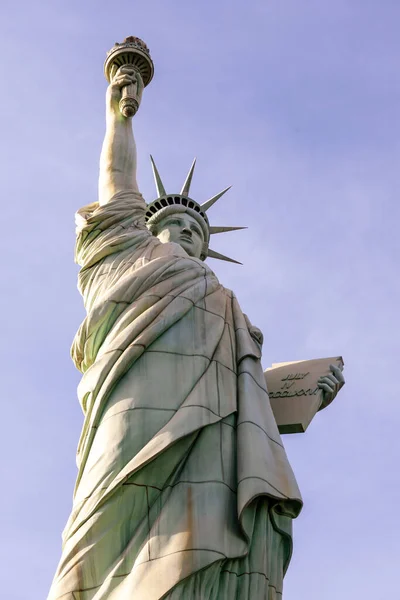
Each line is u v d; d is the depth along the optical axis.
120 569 52.25
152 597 50.44
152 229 71.38
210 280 63.12
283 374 66.38
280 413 63.84
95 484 54.56
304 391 64.69
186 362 58.50
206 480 54.84
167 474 54.66
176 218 71.19
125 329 59.09
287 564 56.62
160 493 54.25
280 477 56.28
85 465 56.88
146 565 51.72
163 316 59.44
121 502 53.78
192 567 51.34
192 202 73.25
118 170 69.06
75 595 52.22
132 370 58.00
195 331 60.00
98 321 60.31
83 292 64.00
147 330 58.78
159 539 52.53
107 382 57.47
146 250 64.31
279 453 57.69
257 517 55.16
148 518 53.56
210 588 52.00
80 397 58.78
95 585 52.50
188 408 56.41
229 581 52.66
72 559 53.09
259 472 55.41
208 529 53.03
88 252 64.88
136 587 51.00
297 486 56.59
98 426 57.28
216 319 61.31
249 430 57.19
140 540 52.97
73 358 62.12
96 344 60.47
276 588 54.88
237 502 54.78
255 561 53.97
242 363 60.47
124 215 66.12
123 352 58.16
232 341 61.34
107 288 62.47
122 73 72.19
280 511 56.12
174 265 62.25
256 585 53.41
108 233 65.06
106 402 57.50
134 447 55.34
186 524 53.00
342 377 65.94
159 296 60.50
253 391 59.38
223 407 57.62
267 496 55.16
